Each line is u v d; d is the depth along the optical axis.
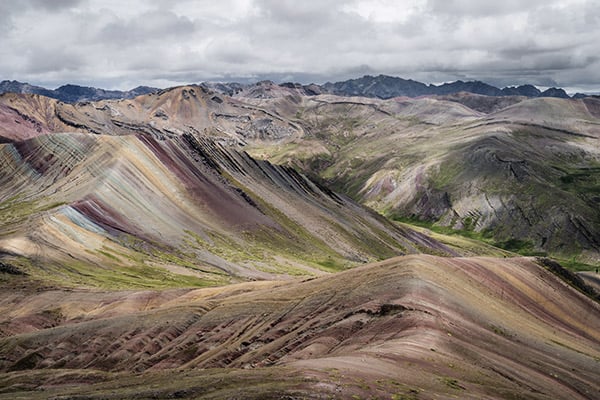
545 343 62.34
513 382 44.97
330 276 85.88
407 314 58.12
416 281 69.06
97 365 68.25
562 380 50.03
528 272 93.19
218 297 91.31
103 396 36.81
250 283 97.81
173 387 37.03
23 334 75.31
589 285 99.56
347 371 35.78
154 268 129.62
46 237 125.12
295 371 36.12
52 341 73.50
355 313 63.44
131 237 144.62
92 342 73.12
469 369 44.00
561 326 77.88
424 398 32.06
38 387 56.44
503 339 57.91
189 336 72.94
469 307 65.94
